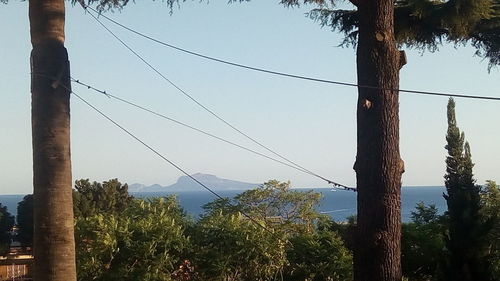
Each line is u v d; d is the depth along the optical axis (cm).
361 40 997
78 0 990
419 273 1551
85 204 2633
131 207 1443
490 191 1711
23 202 2905
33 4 778
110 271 1182
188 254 1248
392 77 981
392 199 954
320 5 1156
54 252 737
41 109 756
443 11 1103
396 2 1173
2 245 2472
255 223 1339
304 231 1684
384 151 960
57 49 774
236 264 1271
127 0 1012
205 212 1881
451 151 1375
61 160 755
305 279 1339
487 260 1308
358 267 959
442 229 1576
